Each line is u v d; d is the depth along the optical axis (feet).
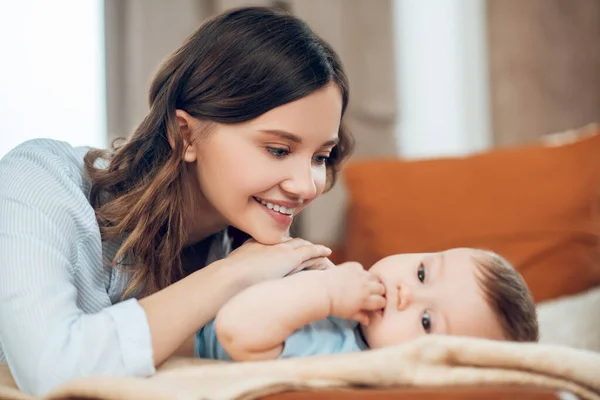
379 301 3.70
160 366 3.50
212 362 3.52
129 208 4.14
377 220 8.33
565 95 10.62
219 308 3.57
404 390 2.69
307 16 9.54
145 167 4.31
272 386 2.86
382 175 8.54
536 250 7.93
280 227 3.98
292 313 3.47
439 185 8.35
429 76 10.53
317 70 3.80
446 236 8.13
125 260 4.18
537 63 10.56
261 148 3.81
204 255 4.81
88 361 3.24
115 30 8.54
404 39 10.44
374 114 9.90
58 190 3.81
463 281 3.80
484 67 10.67
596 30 10.69
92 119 8.49
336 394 2.71
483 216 8.13
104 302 4.03
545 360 2.89
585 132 9.50
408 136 10.40
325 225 9.46
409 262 3.95
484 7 10.67
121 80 8.54
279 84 3.72
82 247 3.91
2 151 8.12
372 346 3.84
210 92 3.89
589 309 7.07
